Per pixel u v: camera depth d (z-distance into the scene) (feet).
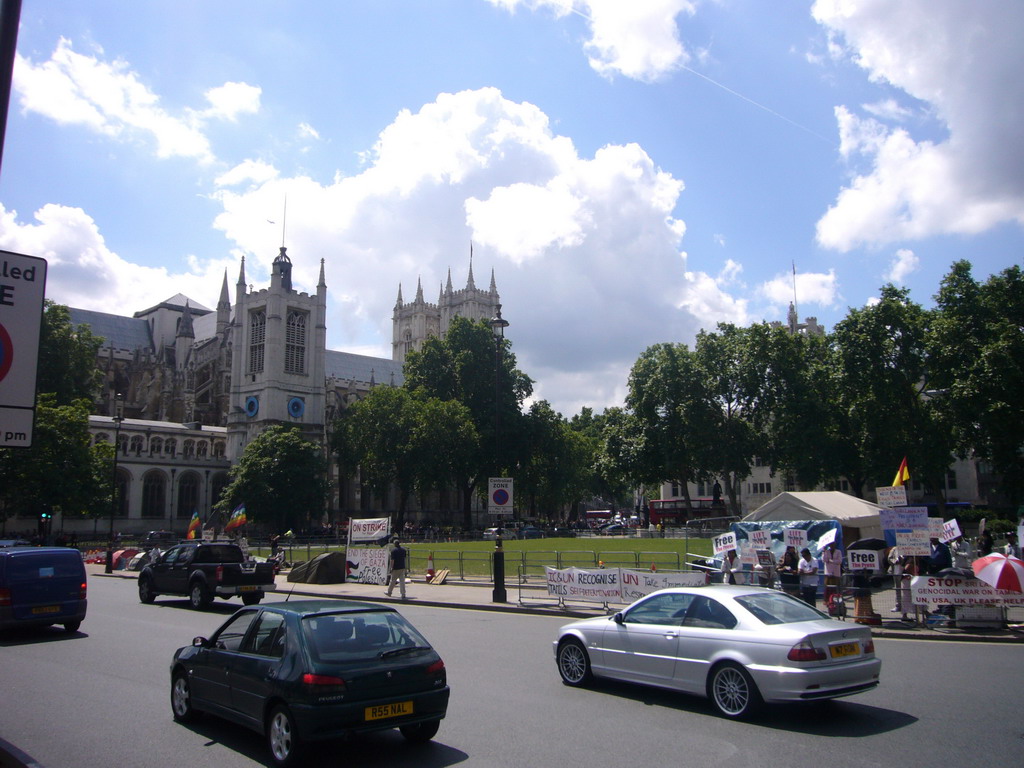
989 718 41.98
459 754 36.42
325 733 33.47
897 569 88.17
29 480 257.34
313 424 411.54
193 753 37.22
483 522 475.31
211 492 383.65
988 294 226.38
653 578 90.89
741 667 42.24
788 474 308.81
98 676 55.98
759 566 100.22
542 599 110.73
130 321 507.30
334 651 35.58
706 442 287.69
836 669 40.78
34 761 33.19
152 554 191.01
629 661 48.24
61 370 318.24
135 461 356.59
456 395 373.20
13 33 29.68
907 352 241.96
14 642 72.54
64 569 77.10
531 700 47.34
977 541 112.98
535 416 367.25
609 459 319.47
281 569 181.98
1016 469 214.28
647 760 35.09
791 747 36.94
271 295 403.95
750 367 285.43
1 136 29.35
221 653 39.91
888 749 36.37
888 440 236.63
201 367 473.67
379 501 436.76
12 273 34.99
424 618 92.84
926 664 59.06
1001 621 77.10
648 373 308.40
